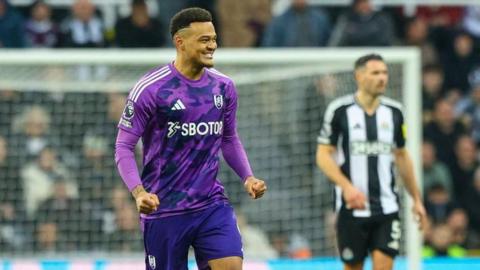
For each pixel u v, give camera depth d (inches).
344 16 1844.2
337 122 1191.6
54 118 1519.4
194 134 909.8
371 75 1176.8
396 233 1181.7
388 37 1815.9
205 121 910.4
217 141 922.7
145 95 900.0
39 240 1517.0
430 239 1688.0
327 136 1195.9
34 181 1518.2
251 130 1496.1
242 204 1514.5
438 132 1841.8
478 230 1812.3
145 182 924.0
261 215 1507.1
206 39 898.1
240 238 923.4
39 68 1502.2
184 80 908.0
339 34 1808.6
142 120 904.9
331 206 1491.1
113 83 1512.1
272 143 1492.4
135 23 1800.0
